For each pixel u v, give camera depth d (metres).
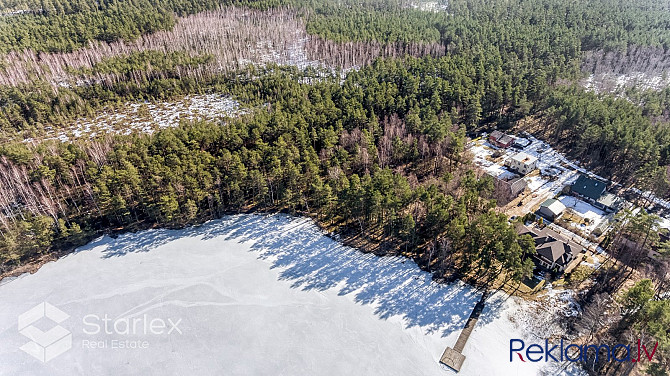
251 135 83.06
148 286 58.91
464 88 97.50
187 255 64.19
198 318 53.88
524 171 82.00
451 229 56.41
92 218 71.38
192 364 48.31
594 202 72.69
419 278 58.44
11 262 62.88
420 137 83.75
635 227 56.59
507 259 52.34
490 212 57.62
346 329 51.56
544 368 45.88
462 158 84.75
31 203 70.38
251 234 68.19
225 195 76.06
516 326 50.69
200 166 71.19
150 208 68.50
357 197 62.34
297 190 72.00
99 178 70.62
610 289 54.53
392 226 62.88
